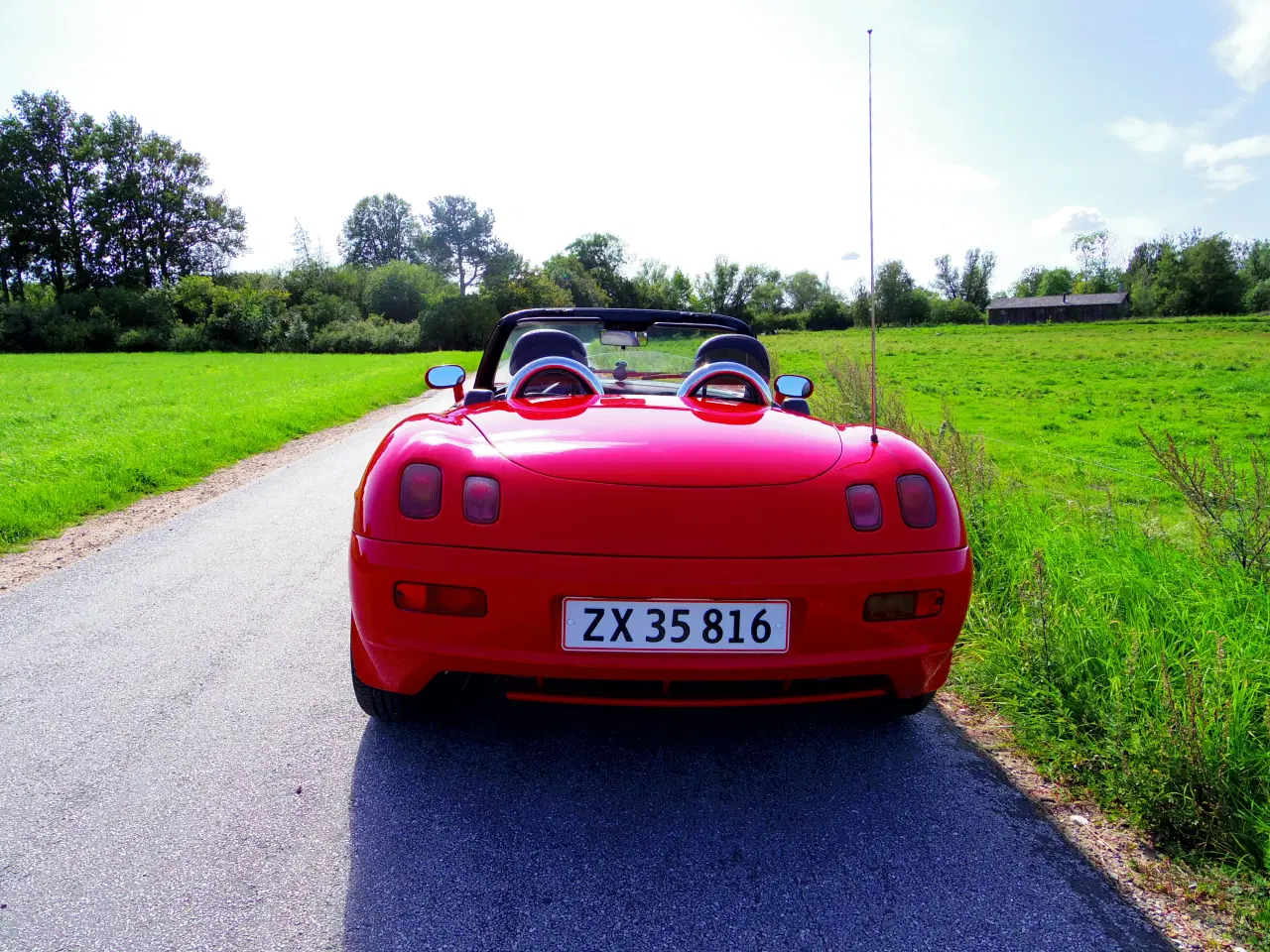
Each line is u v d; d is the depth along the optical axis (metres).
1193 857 1.82
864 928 1.56
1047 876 1.75
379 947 1.49
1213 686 2.18
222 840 1.83
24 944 1.47
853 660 1.93
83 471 6.91
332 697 2.64
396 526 1.91
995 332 78.62
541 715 2.54
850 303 115.25
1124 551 3.40
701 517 1.88
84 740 2.32
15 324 56.25
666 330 3.51
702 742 2.38
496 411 2.44
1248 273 104.06
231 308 60.81
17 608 3.58
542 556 1.84
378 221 104.44
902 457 2.11
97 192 65.12
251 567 4.25
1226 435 12.81
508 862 1.77
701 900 1.64
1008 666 2.74
